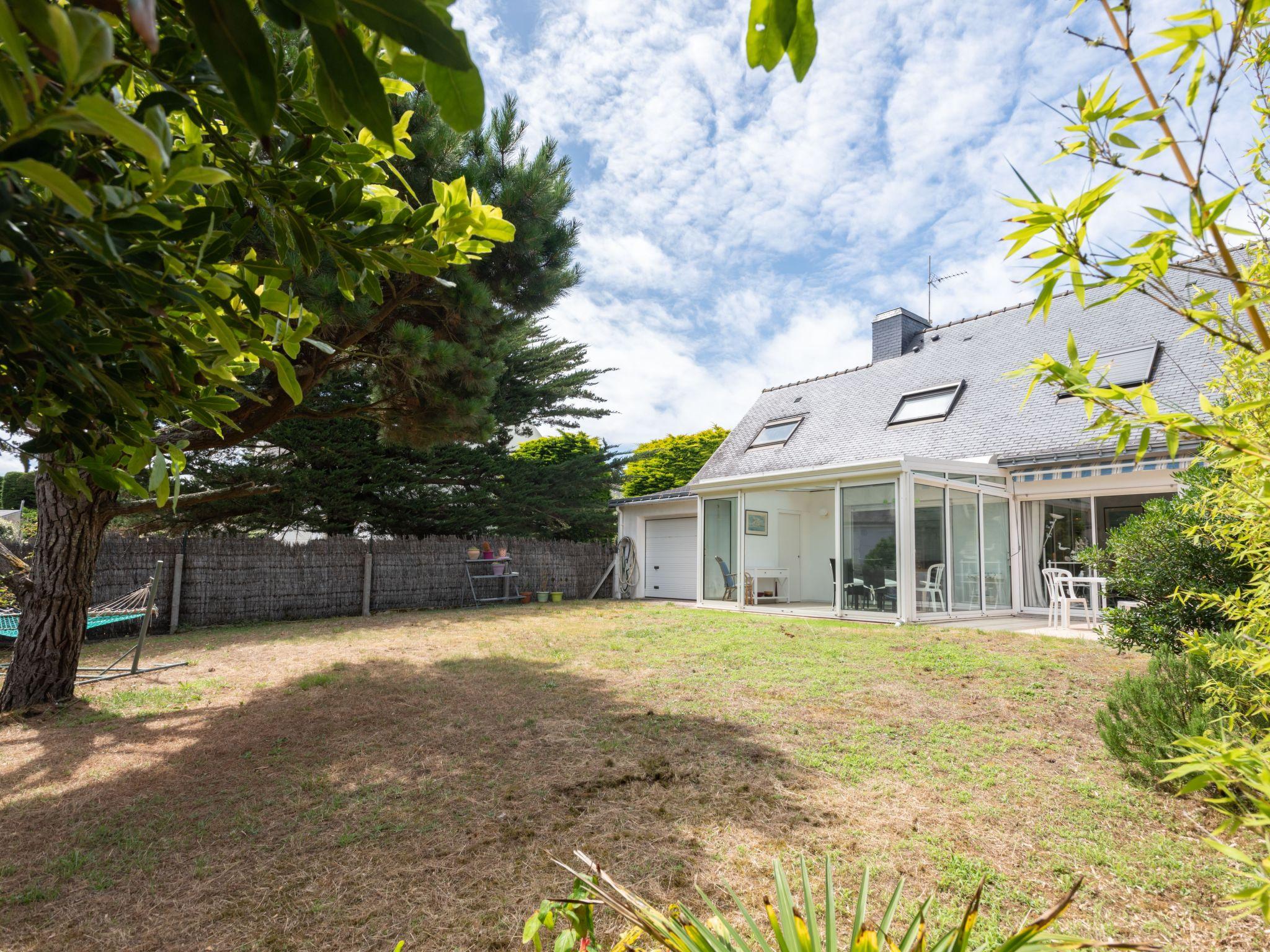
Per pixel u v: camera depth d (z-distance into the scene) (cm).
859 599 1238
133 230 86
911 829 374
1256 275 158
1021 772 455
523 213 853
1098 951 126
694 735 537
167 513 1619
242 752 509
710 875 326
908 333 1875
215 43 63
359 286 153
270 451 1744
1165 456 1001
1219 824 372
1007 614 1310
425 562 1605
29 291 91
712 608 1527
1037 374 124
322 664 849
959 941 131
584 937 171
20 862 346
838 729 549
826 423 1727
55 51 51
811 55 83
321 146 124
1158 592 641
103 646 1010
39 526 652
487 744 522
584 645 974
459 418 811
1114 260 109
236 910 302
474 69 68
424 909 300
